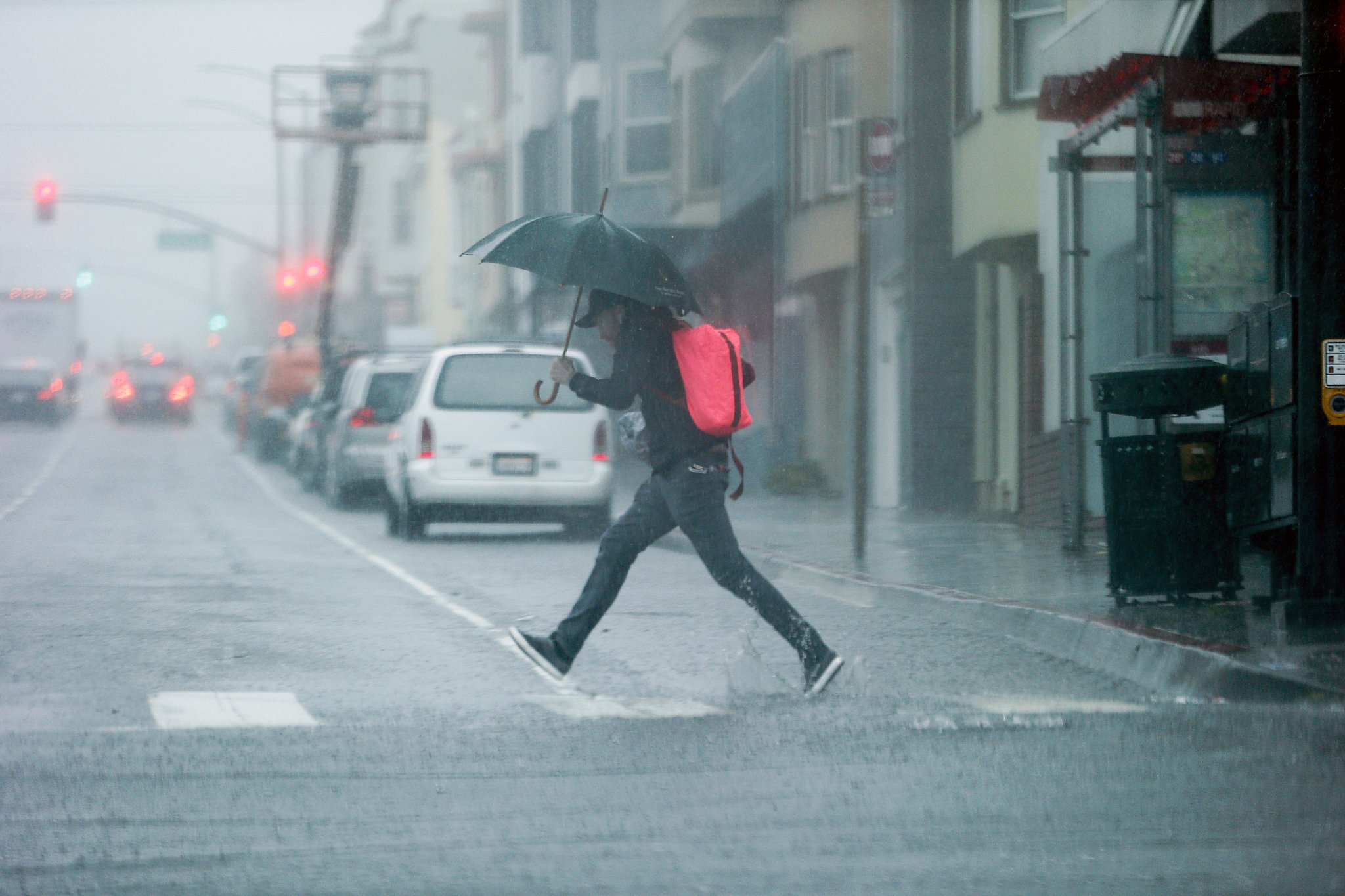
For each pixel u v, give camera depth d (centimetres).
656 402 1526
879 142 2788
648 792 1127
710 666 1750
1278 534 1842
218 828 1024
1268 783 1121
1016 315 4016
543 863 941
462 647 1898
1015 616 1983
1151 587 1922
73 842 987
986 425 4225
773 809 1074
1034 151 3691
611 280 1490
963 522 3778
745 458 5769
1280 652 1578
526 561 3061
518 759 1241
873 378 4734
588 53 7288
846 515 4075
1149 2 2745
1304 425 1675
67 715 1439
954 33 4056
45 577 2631
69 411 11481
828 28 4853
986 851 962
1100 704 1480
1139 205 2528
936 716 1407
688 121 5997
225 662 1770
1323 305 1667
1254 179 2553
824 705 1489
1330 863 923
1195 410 1888
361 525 4112
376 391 4656
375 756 1249
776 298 5428
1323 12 1653
